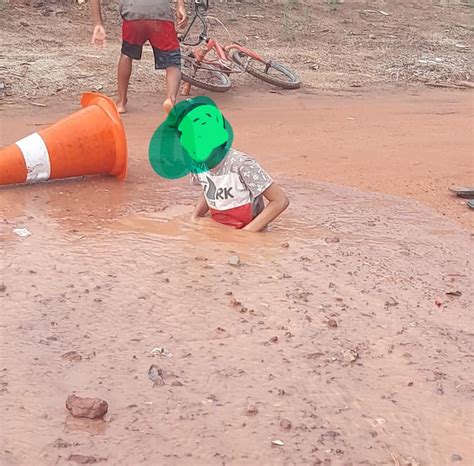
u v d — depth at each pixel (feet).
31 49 25.36
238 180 14.90
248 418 10.36
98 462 9.31
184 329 12.37
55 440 9.65
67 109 21.62
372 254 14.57
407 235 15.37
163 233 14.83
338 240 14.93
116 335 12.16
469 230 15.72
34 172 16.26
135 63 25.03
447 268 14.30
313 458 9.64
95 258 13.91
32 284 13.12
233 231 15.02
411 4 37.99
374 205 16.57
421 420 10.62
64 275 13.39
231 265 13.91
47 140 16.31
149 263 13.83
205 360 11.71
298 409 10.65
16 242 14.26
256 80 25.71
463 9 38.50
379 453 9.85
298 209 16.15
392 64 28.48
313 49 29.40
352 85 26.25
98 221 15.17
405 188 17.49
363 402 10.93
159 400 10.61
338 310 12.96
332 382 11.36
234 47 24.81
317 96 24.85
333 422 10.42
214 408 10.52
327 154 19.33
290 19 32.30
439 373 11.80
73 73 23.81
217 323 12.51
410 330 12.64
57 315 12.47
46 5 28.86
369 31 32.40
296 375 11.47
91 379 11.02
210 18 26.32
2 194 16.02
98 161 16.69
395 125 22.11
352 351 12.12
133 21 20.42
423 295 13.48
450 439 10.26
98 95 17.24
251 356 11.91
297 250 14.52
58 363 11.37
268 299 13.09
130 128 20.51
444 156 19.61
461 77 28.09
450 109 24.26
